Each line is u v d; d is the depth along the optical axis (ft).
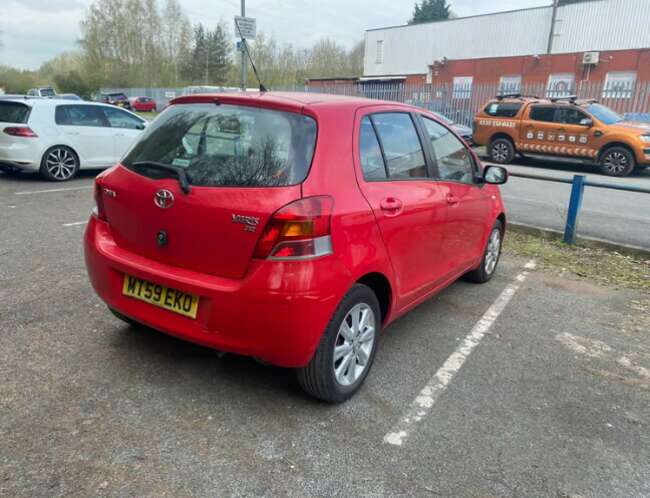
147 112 151.43
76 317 12.89
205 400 9.84
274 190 8.62
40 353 11.12
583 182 21.80
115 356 11.17
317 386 9.53
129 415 9.27
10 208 24.53
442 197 12.64
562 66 88.99
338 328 9.40
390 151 11.17
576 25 102.17
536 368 12.07
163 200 9.32
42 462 8.01
